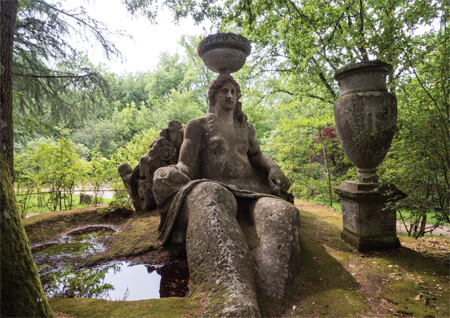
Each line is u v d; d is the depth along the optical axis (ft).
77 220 12.24
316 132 24.02
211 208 7.12
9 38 6.46
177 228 8.47
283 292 6.15
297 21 16.60
